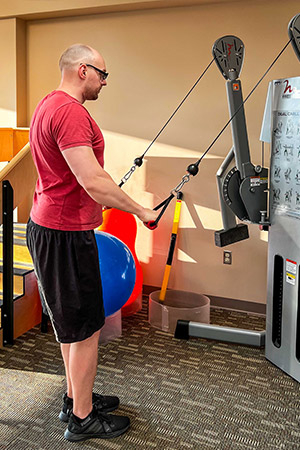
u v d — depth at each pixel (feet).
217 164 12.04
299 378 8.82
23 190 10.90
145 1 11.40
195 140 12.18
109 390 8.56
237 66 8.88
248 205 9.11
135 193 13.03
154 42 12.22
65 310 6.63
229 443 7.17
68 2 12.13
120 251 9.63
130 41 12.46
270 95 8.93
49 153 6.26
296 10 10.82
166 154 12.53
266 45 11.19
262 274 12.00
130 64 12.55
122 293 9.48
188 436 7.32
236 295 12.37
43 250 6.57
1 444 7.09
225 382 8.90
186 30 11.85
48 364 9.45
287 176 8.59
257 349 10.28
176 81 12.16
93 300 6.73
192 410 8.00
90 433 7.16
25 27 13.56
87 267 6.60
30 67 13.69
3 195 9.61
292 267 8.68
